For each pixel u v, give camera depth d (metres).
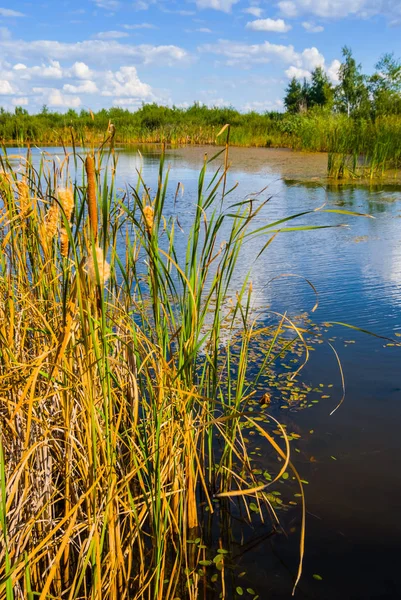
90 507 1.92
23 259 2.43
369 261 7.64
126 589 2.04
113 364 2.51
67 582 2.10
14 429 2.07
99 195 1.73
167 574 2.42
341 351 4.56
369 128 18.91
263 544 2.55
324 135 26.83
